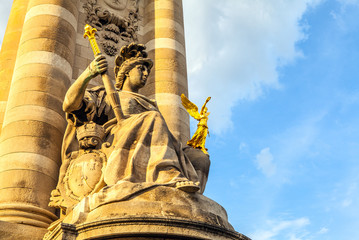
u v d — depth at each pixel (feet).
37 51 34.88
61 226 21.65
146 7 48.65
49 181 30.25
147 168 25.13
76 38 41.52
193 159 30.91
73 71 39.70
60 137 32.58
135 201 22.58
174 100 41.14
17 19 44.11
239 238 23.73
